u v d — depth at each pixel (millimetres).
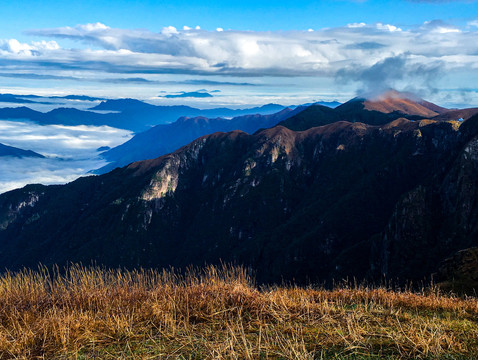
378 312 6785
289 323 6004
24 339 5773
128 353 5199
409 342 5078
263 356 4797
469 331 5730
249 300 6965
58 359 5203
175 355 4965
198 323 6211
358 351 4887
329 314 6477
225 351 4898
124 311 6723
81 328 6094
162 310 6605
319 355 4824
